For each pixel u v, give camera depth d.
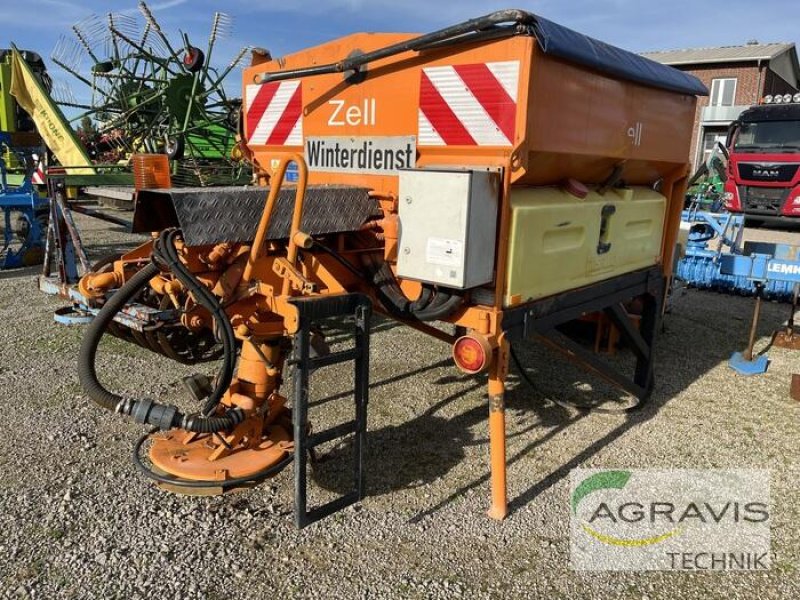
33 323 5.54
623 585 2.48
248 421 2.83
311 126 3.42
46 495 2.91
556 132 2.70
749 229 15.15
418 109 2.85
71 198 8.00
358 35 3.09
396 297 2.90
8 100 8.72
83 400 3.92
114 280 3.57
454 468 3.32
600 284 3.42
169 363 4.62
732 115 26.92
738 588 2.48
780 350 5.45
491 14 2.42
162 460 2.77
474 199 2.43
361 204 3.00
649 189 3.99
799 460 3.48
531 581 2.48
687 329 6.06
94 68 12.97
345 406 4.04
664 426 3.88
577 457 3.48
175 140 11.26
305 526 2.54
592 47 2.80
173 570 2.46
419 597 2.37
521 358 5.07
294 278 2.46
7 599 2.28
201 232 2.37
